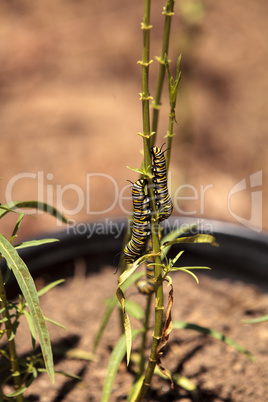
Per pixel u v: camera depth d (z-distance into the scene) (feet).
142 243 7.38
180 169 21.63
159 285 7.67
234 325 13.87
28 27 32.04
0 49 30.19
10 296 13.65
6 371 12.27
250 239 14.70
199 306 14.64
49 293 14.97
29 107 26.48
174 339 13.38
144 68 6.88
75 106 26.63
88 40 31.19
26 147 24.04
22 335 13.30
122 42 30.99
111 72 29.04
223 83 28.48
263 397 11.52
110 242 15.38
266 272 14.88
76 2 34.63
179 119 22.12
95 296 14.92
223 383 11.96
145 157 7.17
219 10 33.58
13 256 6.90
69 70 29.09
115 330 13.76
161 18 32.12
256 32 31.96
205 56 29.81
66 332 13.67
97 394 11.88
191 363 12.58
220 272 15.55
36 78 28.50
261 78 28.91
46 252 14.76
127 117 26.11
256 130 25.88
